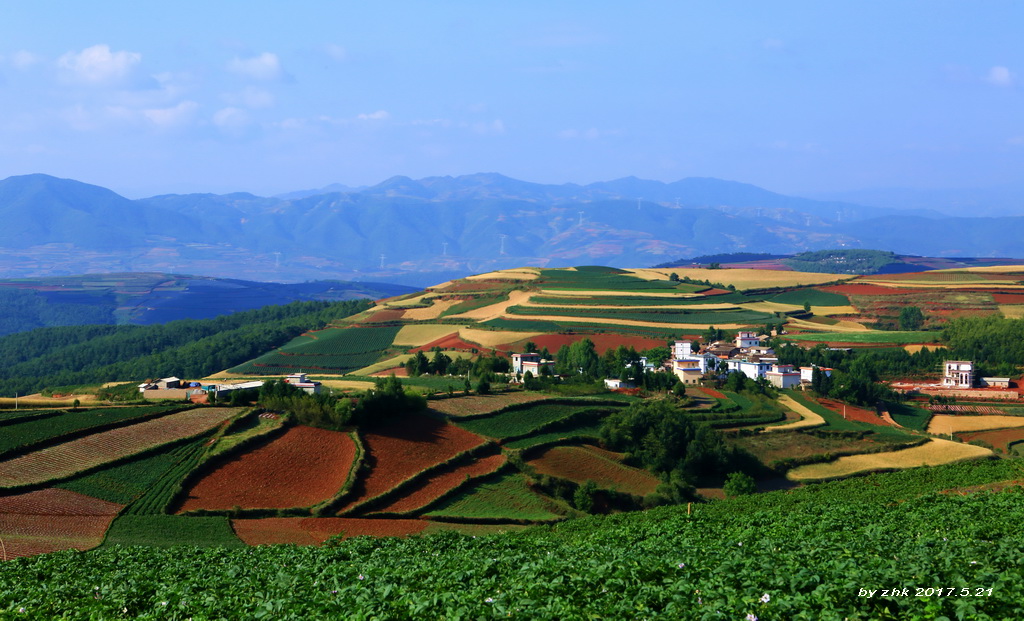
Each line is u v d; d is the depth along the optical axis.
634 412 110.38
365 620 25.61
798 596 23.47
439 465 88.81
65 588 36.94
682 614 23.20
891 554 29.30
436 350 188.62
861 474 102.56
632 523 59.09
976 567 25.89
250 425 93.12
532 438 103.19
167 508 70.81
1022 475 65.69
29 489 71.31
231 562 42.59
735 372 151.00
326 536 66.94
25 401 102.81
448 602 26.12
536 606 24.80
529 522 75.81
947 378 172.12
